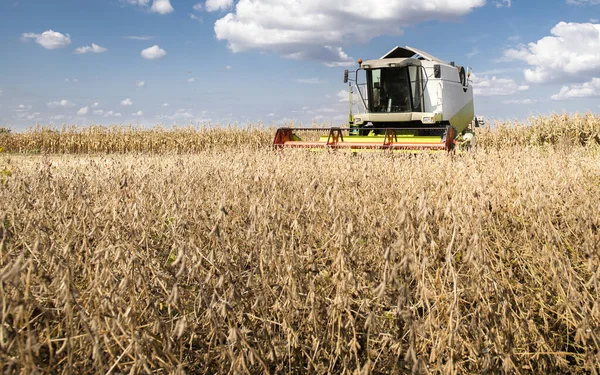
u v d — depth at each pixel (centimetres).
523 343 342
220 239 318
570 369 332
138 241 361
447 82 1600
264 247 350
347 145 1303
